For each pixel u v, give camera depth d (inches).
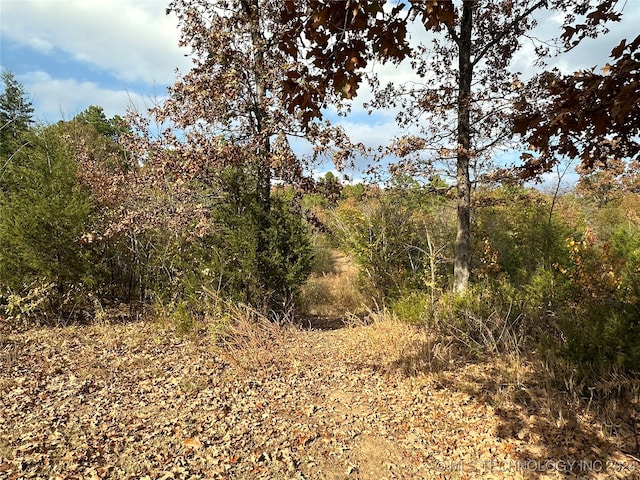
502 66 387.2
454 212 506.0
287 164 330.3
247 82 339.9
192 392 209.6
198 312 354.9
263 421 185.8
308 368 252.7
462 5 351.3
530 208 452.8
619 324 186.5
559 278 277.3
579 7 297.1
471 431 175.6
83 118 1119.0
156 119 322.3
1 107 870.4
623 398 178.4
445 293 346.0
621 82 91.1
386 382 229.1
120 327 332.2
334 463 157.5
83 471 142.3
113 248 395.5
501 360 232.5
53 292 339.3
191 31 319.6
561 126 102.2
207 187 363.9
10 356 248.8
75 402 194.4
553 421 171.9
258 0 347.3
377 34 85.2
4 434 161.3
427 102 352.5
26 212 337.1
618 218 647.1
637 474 139.4
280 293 365.4
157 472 143.9
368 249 440.1
